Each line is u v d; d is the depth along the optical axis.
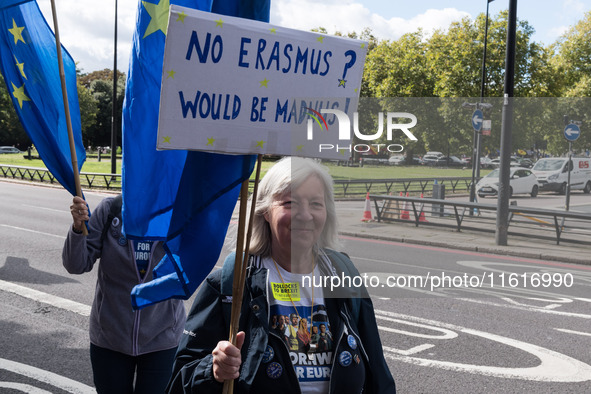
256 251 1.83
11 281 7.90
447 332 5.79
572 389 4.47
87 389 4.49
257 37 1.53
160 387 2.94
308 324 1.74
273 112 1.56
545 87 22.61
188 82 1.49
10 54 2.81
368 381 1.86
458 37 20.00
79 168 2.94
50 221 14.16
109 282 2.92
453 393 4.40
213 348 1.77
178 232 1.74
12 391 4.43
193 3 1.92
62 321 6.18
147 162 2.05
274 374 1.69
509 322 6.06
